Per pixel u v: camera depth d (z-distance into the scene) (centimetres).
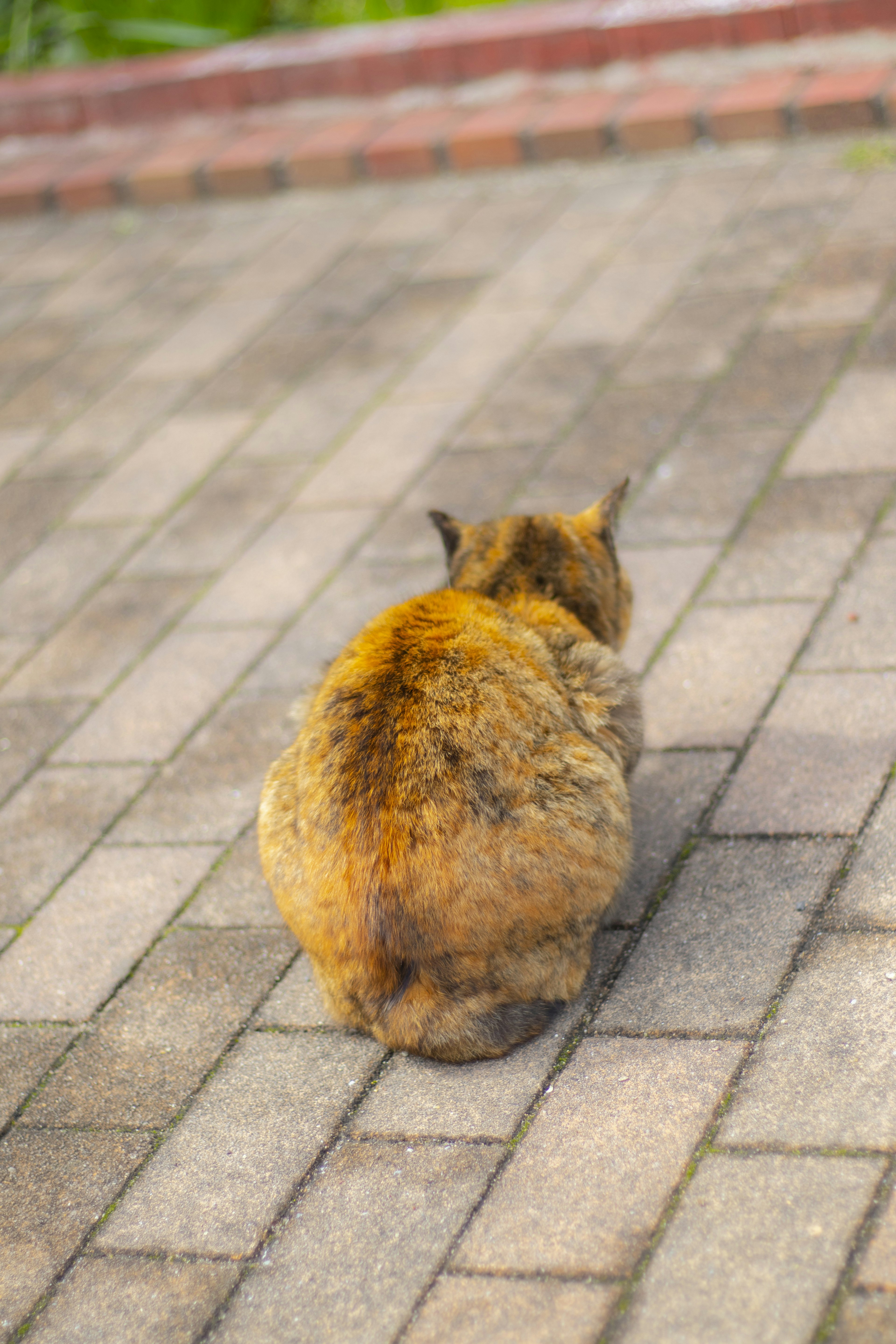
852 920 327
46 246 870
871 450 505
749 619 443
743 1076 296
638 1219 272
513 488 547
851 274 615
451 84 861
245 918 385
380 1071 327
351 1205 294
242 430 638
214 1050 345
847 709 394
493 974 312
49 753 473
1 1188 320
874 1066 288
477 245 737
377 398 633
